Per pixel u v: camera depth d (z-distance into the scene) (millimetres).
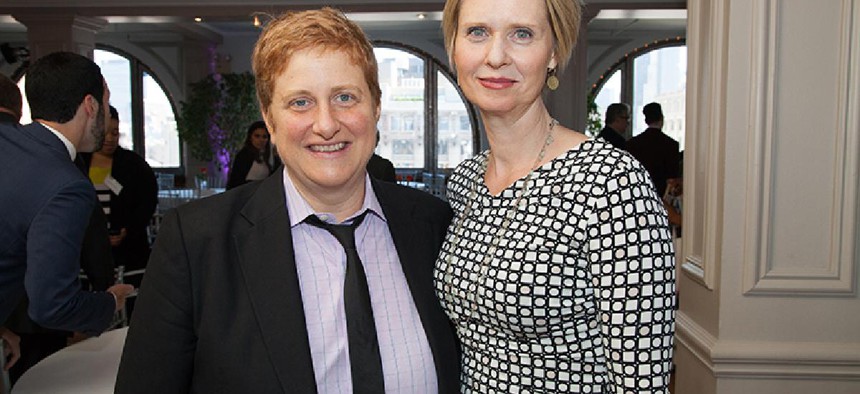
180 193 7785
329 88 1103
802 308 1778
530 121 1252
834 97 1725
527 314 1154
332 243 1217
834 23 1707
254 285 1123
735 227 1776
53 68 1957
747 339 1794
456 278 1250
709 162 1852
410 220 1323
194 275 1110
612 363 1112
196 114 9664
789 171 1756
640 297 1082
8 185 1730
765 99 1730
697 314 1977
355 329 1155
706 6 1931
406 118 11148
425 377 1220
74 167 1826
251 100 9750
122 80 10938
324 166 1129
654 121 5738
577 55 6871
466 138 11164
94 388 1764
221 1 7168
